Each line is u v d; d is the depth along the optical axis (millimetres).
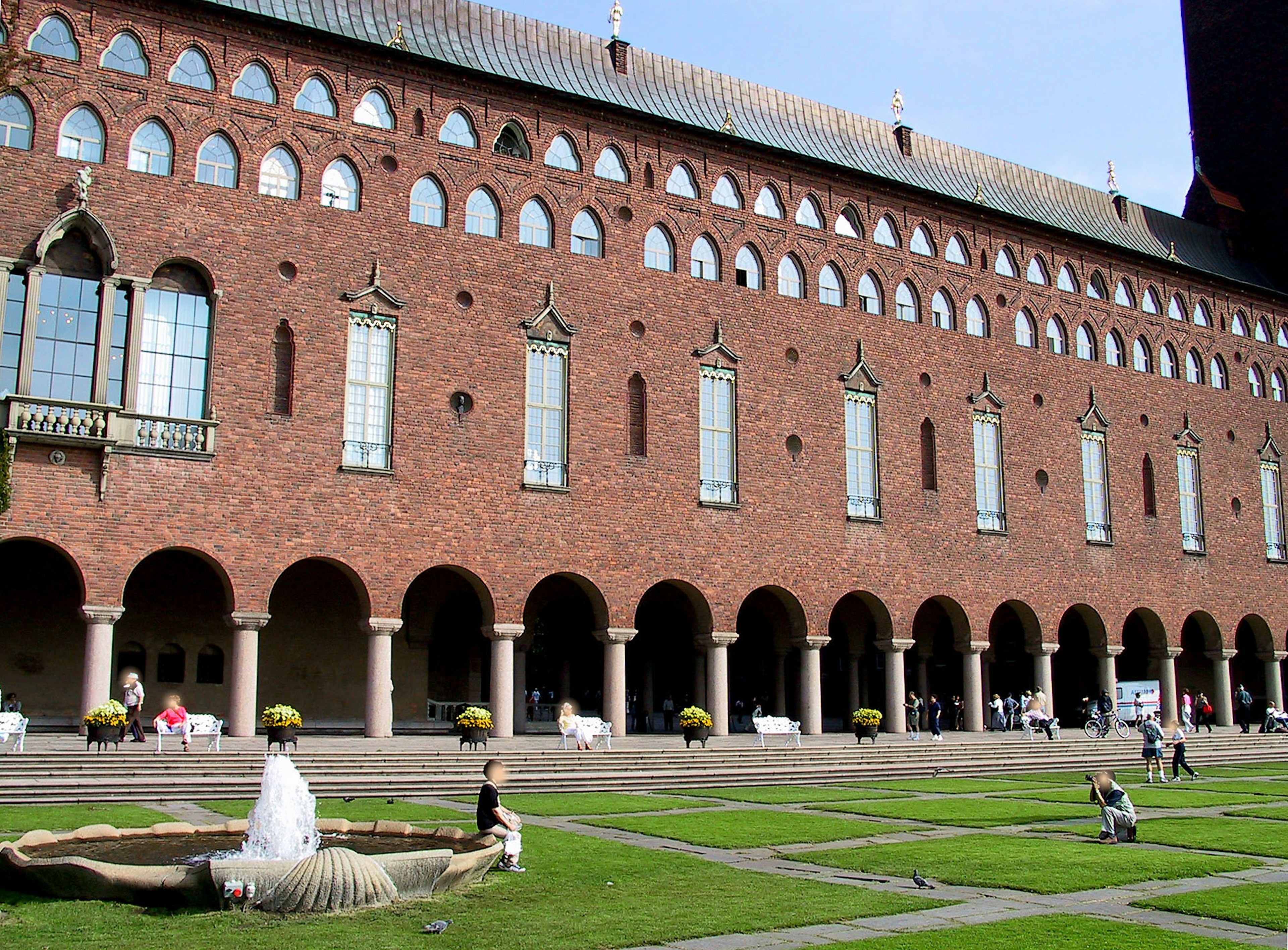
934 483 48781
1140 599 54375
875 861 18406
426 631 42781
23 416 31516
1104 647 53031
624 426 41406
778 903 14945
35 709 35125
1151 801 29219
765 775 33344
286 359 35938
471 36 41531
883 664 54906
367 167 37906
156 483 33281
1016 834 22234
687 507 42312
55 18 33969
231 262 35312
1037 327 53094
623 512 40875
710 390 43656
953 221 51281
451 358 38406
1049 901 15406
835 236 47656
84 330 33375
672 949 12594
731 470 43594
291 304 36062
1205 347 59594
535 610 45625
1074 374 54000
